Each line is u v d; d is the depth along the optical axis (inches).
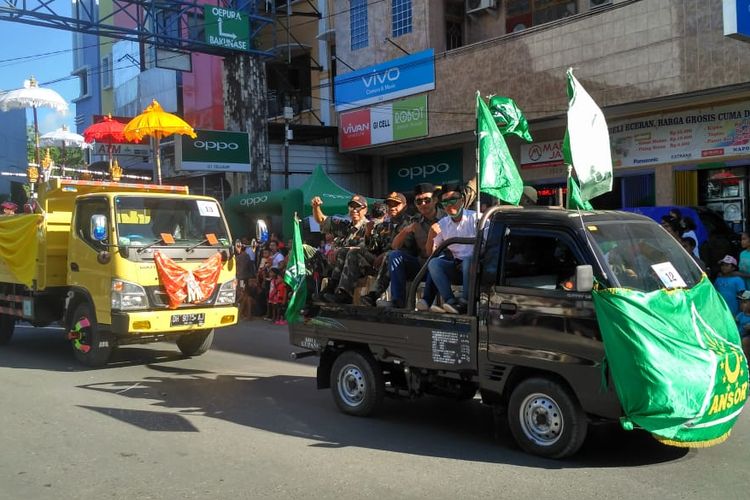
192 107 972.6
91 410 282.7
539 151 675.4
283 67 965.2
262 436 244.4
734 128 542.6
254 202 666.8
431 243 254.5
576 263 203.8
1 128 1150.3
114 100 1235.9
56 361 402.3
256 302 597.9
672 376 185.0
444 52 685.9
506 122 272.5
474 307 225.5
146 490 190.4
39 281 394.9
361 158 864.3
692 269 224.7
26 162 1224.2
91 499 184.2
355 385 273.1
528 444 214.7
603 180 253.0
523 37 615.2
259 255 614.9
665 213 435.5
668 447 221.6
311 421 265.1
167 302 362.6
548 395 209.0
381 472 203.3
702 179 573.9
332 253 294.5
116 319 349.4
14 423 261.7
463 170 759.1
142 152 888.3
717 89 503.8
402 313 248.5
